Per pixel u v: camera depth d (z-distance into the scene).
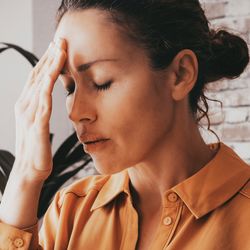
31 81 0.97
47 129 0.93
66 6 0.88
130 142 0.85
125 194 0.96
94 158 0.88
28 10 2.88
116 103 0.84
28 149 0.95
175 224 0.88
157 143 0.89
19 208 0.96
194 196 0.89
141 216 0.93
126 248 0.92
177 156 0.91
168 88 0.87
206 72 0.94
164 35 0.86
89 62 0.84
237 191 0.89
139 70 0.84
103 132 0.86
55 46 0.88
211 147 0.99
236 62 0.97
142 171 0.92
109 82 0.85
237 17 2.47
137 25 0.84
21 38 2.92
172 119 0.89
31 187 0.96
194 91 0.94
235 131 2.45
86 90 0.86
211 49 0.93
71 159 2.03
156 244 0.88
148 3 0.86
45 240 1.05
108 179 1.04
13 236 0.95
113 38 0.84
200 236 0.87
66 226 1.02
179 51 0.88
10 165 1.99
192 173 0.92
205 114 0.99
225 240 0.86
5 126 2.96
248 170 0.93
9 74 2.95
